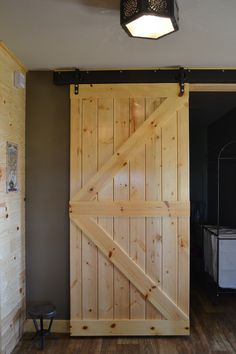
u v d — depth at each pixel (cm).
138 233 299
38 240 306
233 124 456
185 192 297
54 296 305
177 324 296
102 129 300
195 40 237
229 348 276
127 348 277
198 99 414
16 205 284
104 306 299
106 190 299
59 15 203
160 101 299
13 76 276
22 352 270
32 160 307
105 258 299
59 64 288
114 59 275
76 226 299
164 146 298
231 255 378
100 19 208
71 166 299
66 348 277
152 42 241
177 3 185
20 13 200
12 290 272
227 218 466
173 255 297
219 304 371
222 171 490
